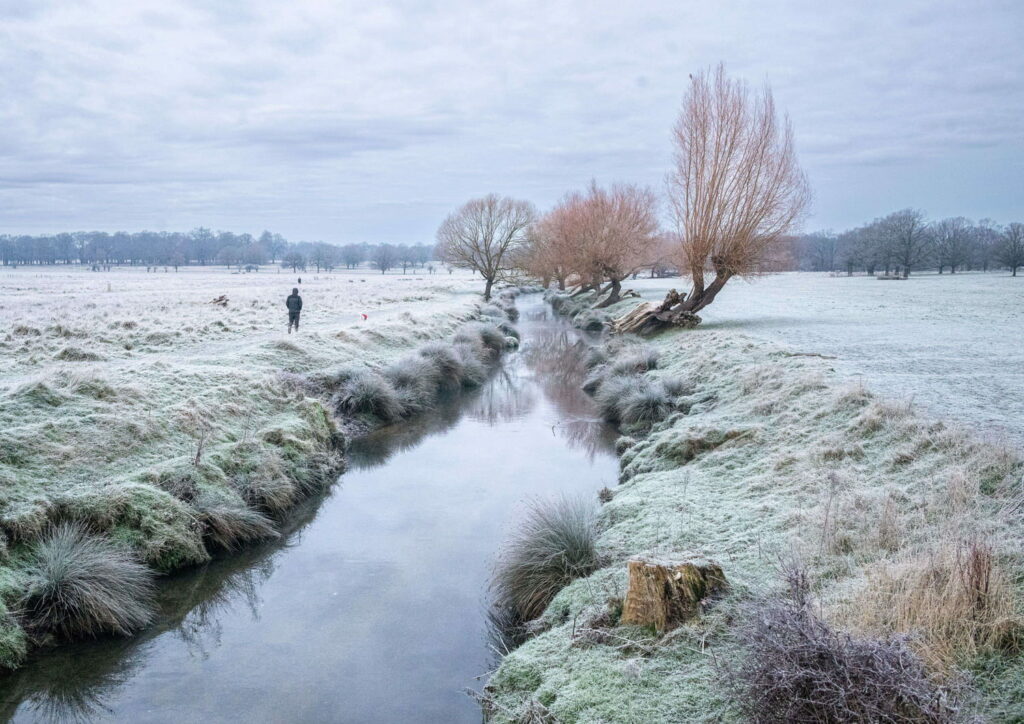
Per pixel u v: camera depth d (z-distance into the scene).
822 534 7.03
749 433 11.14
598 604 6.71
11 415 10.48
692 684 5.11
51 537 8.31
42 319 24.64
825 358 15.80
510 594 7.96
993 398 11.14
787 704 4.03
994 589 5.03
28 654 7.12
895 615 5.09
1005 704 4.26
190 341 21.08
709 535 7.87
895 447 8.93
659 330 28.48
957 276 91.94
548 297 65.94
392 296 51.09
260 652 7.34
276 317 30.89
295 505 11.83
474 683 6.65
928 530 6.62
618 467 13.07
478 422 18.12
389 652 7.26
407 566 9.38
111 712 6.31
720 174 27.42
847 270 116.75
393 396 18.30
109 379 12.73
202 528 9.87
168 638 7.69
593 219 44.19
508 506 11.48
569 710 5.20
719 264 28.19
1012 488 6.99
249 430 13.15
